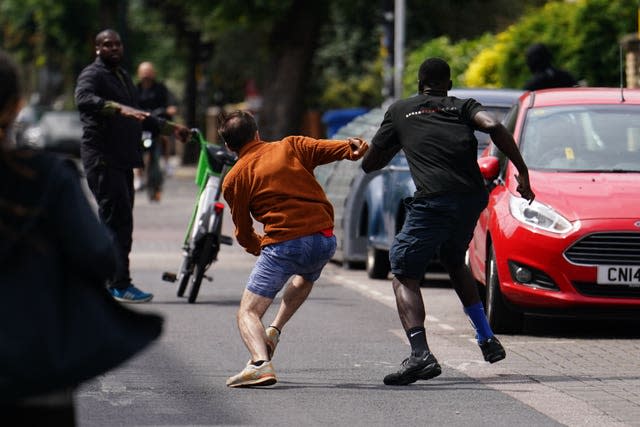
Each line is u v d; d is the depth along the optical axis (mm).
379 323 22516
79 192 8258
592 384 16766
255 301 16312
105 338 8047
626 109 23281
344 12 81062
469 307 17375
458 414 14734
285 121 80438
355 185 31609
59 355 7926
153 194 55219
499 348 17406
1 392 7770
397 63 69438
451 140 16641
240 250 36375
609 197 20875
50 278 8055
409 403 15383
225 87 111562
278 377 17125
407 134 16844
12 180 8094
